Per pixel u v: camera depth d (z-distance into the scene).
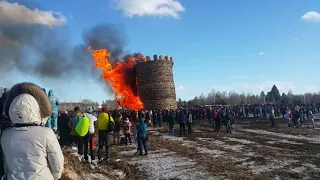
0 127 3.54
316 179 11.23
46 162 3.27
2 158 3.30
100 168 12.25
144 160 15.06
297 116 31.70
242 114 48.50
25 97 3.31
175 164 14.04
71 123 12.26
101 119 13.66
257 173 12.16
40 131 3.26
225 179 11.27
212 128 32.38
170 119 26.73
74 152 12.44
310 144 19.53
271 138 22.91
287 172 12.23
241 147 18.81
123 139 21.02
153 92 60.53
